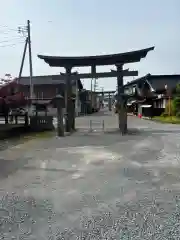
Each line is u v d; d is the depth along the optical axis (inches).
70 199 153.8
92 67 585.9
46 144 382.0
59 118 490.0
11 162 256.2
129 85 1759.4
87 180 192.9
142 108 1439.5
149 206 142.0
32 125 615.2
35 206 143.7
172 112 1026.7
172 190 168.6
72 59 574.6
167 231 113.8
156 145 364.8
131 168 229.6
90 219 126.8
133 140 421.7
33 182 188.5
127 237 109.2
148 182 186.9
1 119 1079.0
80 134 526.6
